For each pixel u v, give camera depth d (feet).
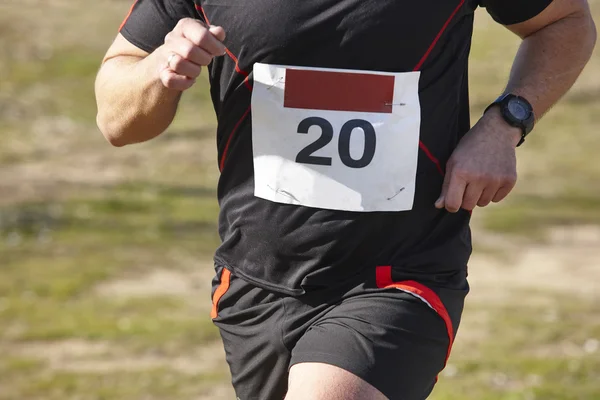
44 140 198.90
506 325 92.43
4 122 209.26
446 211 27.25
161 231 136.15
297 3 25.94
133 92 27.30
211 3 27.04
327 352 25.09
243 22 26.43
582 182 190.19
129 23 29.22
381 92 26.18
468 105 28.09
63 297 101.91
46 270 112.57
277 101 26.58
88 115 221.87
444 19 26.14
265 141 26.91
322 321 26.43
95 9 316.60
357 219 26.43
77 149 194.70
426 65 26.30
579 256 133.49
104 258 119.24
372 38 25.82
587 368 78.69
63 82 244.63
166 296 104.27
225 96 27.37
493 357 81.41
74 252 121.70
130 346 86.12
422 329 25.73
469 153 26.71
